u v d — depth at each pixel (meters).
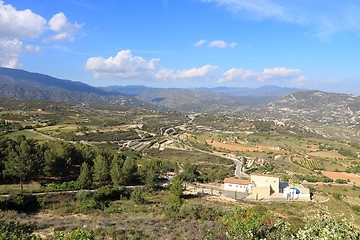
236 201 73.50
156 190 76.31
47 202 51.47
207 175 108.62
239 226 19.97
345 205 71.25
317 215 14.43
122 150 138.00
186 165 107.75
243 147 183.12
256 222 19.88
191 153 157.88
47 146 78.44
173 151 158.88
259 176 93.94
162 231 33.88
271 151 176.00
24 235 21.58
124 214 46.47
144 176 80.12
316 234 13.84
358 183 114.69
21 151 64.44
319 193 92.50
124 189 65.81
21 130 145.12
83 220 40.31
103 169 74.38
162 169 103.94
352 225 13.63
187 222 40.00
